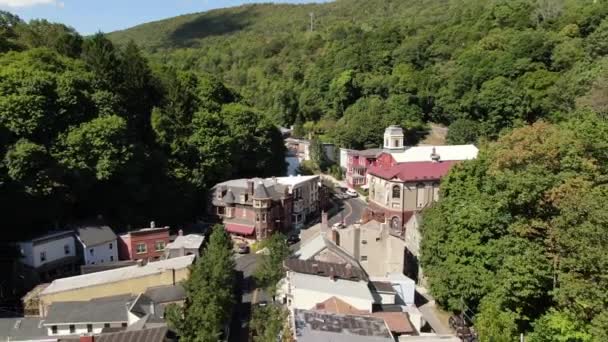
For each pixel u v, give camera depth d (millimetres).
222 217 95062
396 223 93438
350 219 101438
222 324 50031
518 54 125375
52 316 52688
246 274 74562
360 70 166750
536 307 45938
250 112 111375
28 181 69625
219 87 121000
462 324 52562
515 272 44219
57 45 100312
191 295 51094
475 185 60438
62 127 77688
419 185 93250
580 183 44500
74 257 73562
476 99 124875
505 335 42094
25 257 69375
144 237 78938
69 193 76750
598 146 48969
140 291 61219
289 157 141625
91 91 86500
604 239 36938
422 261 63469
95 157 77375
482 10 169625
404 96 143375
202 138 97750
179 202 92562
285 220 95250
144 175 88312
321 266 54969
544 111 110812
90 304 55125
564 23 133250
